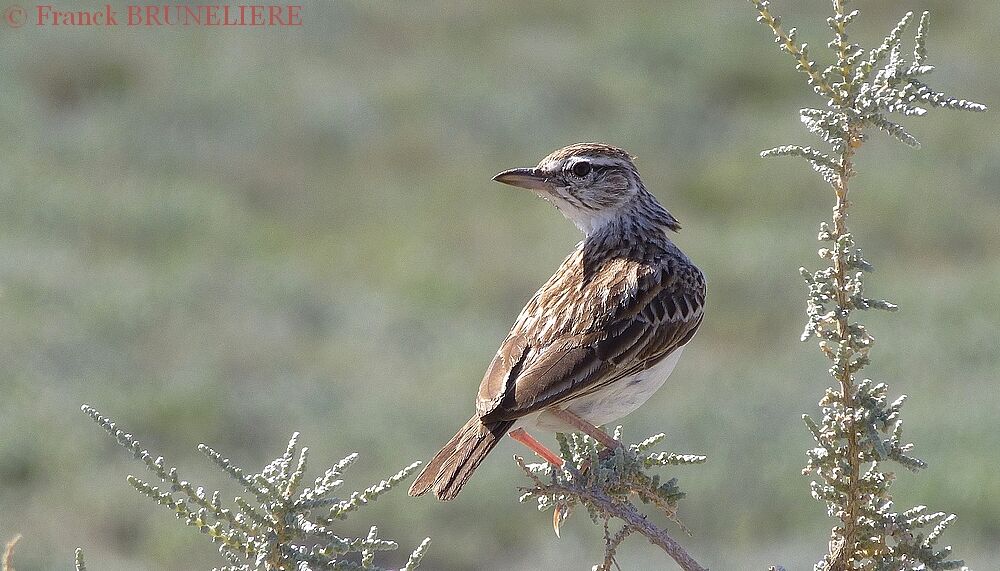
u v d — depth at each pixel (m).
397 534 13.68
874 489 4.87
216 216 21.98
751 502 14.02
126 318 17.25
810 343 19.08
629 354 6.43
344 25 31.06
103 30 29.56
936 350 17.73
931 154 25.62
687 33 30.28
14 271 18.31
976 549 13.05
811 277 4.82
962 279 20.70
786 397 16.41
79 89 27.59
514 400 6.04
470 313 19.83
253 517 4.33
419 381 16.61
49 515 13.00
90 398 15.11
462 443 5.95
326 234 22.69
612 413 6.54
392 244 22.12
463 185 24.38
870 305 4.77
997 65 29.08
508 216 23.25
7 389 14.88
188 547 12.63
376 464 14.42
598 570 5.14
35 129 25.17
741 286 20.53
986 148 25.61
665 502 5.28
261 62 28.81
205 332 17.39
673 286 6.82
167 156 24.75
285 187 24.33
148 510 13.30
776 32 4.78
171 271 19.47
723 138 26.69
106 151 24.45
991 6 32.56
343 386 16.45
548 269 21.27
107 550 12.87
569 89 28.06
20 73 27.58
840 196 4.78
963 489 13.60
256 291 19.03
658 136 26.48
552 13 32.50
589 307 6.56
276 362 16.95
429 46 30.38
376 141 25.97
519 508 13.94
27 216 20.94
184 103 26.61
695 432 15.36
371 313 18.97
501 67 29.19
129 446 4.23
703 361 18.75
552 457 6.38
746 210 24.11
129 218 21.41
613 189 7.32
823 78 4.77
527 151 25.94
